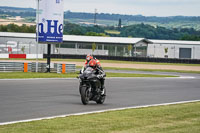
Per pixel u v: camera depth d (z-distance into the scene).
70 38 160.25
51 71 67.94
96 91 28.36
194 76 76.69
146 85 49.47
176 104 30.36
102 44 162.00
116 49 163.75
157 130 18.16
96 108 26.64
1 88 38.09
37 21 65.81
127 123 19.95
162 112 24.83
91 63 28.50
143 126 19.20
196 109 26.98
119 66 105.38
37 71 66.75
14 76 54.09
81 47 160.38
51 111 24.33
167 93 40.34
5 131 17.09
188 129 18.61
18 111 23.83
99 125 19.09
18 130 17.38
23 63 66.50
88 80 27.50
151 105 29.28
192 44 179.00
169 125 19.69
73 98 32.16
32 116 22.09
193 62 136.50
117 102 30.84
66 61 117.38
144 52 173.75
